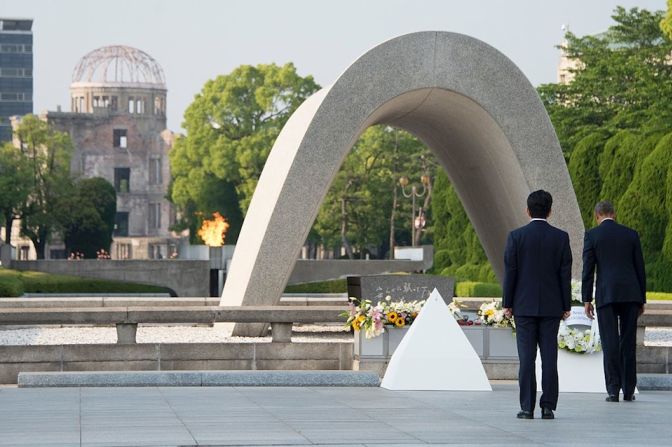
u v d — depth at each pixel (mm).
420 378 17016
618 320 16078
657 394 17281
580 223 24812
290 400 15461
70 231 108375
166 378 17562
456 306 20172
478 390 16969
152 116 177250
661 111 59000
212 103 103500
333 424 12859
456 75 24156
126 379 17500
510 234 13953
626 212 46250
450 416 13758
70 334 25812
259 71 103312
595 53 71312
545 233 13859
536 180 24672
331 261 50719
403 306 19125
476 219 28656
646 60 67812
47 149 100875
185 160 106875
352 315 19156
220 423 12883
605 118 67562
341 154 23734
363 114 23734
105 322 20141
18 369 19562
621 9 70250
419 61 24000
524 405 13664
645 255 45938
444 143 27484
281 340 20547
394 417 13586
